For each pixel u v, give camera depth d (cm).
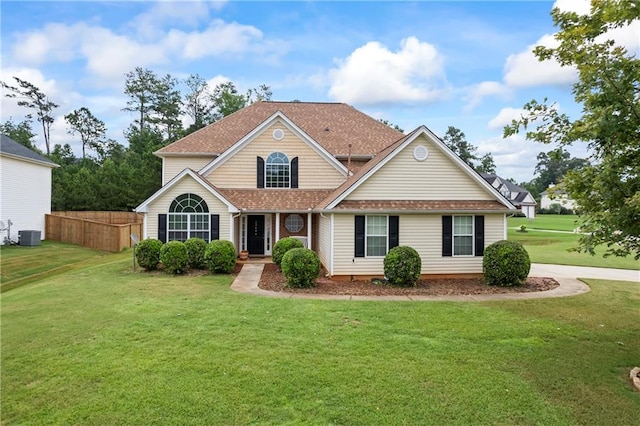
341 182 2069
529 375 610
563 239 3209
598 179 561
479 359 670
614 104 548
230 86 5209
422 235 1464
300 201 1931
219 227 1784
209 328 828
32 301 1073
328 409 502
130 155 5234
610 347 744
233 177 2020
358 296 1172
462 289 1284
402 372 611
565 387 573
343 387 560
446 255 1473
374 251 1451
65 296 1136
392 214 1445
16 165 2502
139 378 586
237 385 564
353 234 1438
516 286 1327
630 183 550
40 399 528
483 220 1485
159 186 4453
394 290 1262
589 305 1073
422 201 1491
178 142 2228
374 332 809
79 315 928
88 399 527
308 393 542
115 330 811
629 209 533
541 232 3947
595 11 577
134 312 955
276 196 1969
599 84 575
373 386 564
